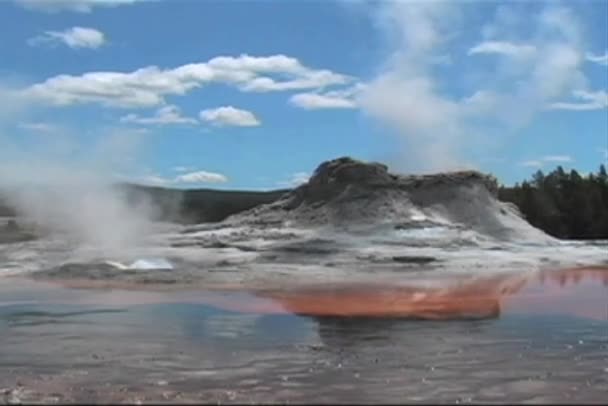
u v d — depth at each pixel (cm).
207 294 2148
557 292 2172
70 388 997
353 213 3850
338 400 884
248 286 2347
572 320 1616
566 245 3794
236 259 3031
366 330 1506
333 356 1225
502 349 1278
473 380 1018
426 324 1577
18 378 1076
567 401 882
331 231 3666
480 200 4134
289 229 3797
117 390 974
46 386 1016
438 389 955
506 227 3934
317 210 4003
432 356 1216
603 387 971
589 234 6166
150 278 2531
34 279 2581
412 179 4141
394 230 3600
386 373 1074
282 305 1900
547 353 1234
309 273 2677
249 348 1313
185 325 1588
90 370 1134
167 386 1001
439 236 3525
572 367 1114
